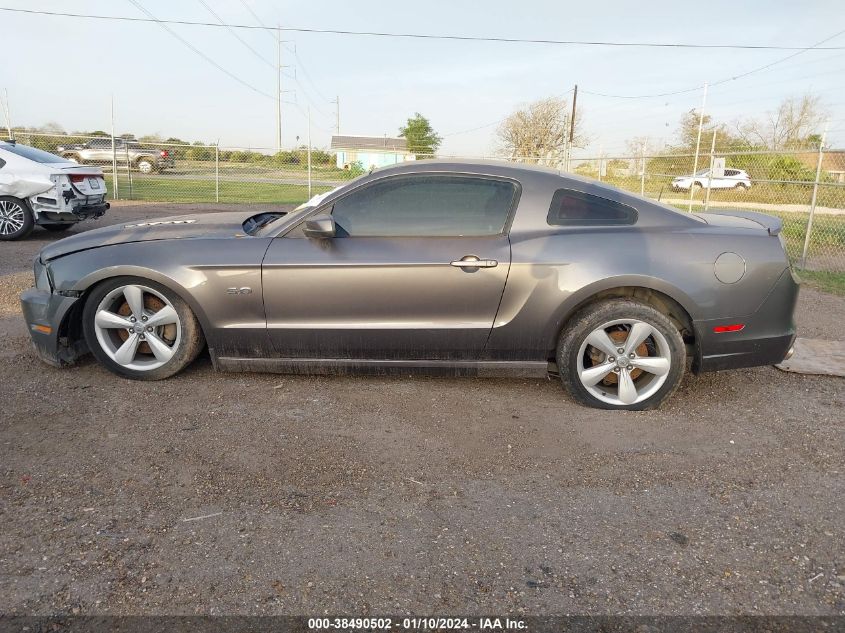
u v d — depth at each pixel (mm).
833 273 8805
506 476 2961
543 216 3697
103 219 13250
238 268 3703
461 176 3750
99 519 2557
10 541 2398
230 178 25016
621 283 3531
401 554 2371
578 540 2475
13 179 9758
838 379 4305
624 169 24625
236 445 3203
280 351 3840
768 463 3107
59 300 3908
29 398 3717
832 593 2191
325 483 2869
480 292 3613
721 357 3676
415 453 3166
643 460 3125
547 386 4066
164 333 3984
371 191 3758
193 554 2352
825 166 20672
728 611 2100
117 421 3445
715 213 4457
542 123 41125
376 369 3846
